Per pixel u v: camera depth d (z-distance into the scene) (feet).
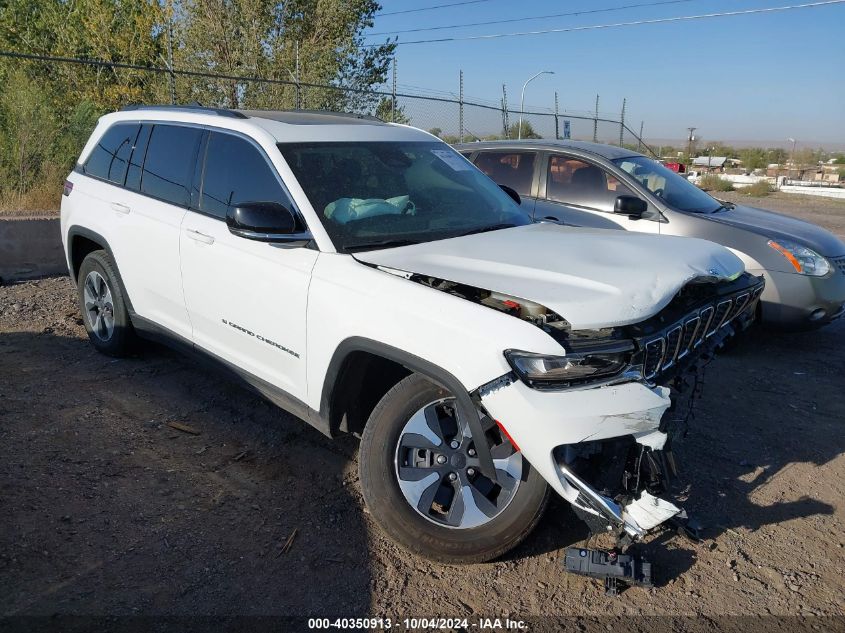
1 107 34.27
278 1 61.57
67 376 16.11
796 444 14.28
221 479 12.12
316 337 11.00
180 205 14.17
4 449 12.48
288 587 9.54
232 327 12.84
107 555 9.89
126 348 16.80
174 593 9.25
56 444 12.85
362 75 61.82
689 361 10.48
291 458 12.95
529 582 9.87
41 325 19.77
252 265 12.10
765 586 9.93
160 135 15.35
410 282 10.06
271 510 11.28
